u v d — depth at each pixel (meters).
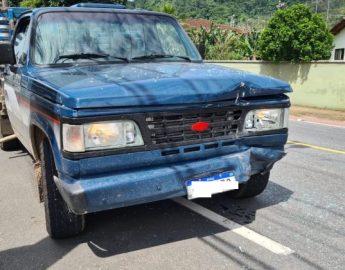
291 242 3.67
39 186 3.98
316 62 16.94
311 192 5.00
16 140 6.92
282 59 18.16
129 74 3.55
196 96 3.23
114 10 4.80
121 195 3.06
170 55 4.71
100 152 2.99
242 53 25.47
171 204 4.51
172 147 3.22
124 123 3.04
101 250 3.55
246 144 3.58
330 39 17.80
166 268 3.26
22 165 6.16
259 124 3.61
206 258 3.40
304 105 17.56
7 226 4.02
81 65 4.14
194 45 5.13
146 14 4.95
